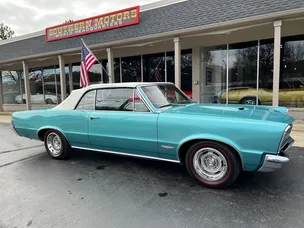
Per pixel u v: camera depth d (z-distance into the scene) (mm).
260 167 2723
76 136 4098
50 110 4434
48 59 12297
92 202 2770
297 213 2406
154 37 8070
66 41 10891
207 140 2955
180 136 3076
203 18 7312
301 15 5914
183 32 7484
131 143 3504
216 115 2998
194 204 2650
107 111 3750
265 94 8758
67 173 3752
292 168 3648
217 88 9750
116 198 2855
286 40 8266
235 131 2758
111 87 3752
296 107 8312
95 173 3719
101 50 10164
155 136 3264
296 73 8234
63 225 2318
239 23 6586
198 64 9820
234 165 2859
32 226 2326
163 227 2232
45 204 2754
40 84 15242
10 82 16688
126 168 3908
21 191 3123
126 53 11078
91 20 10039
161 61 10883
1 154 5016
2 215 2543
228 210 2498
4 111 16188
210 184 3020
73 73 13883
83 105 4062
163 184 3227
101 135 3773
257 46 8719
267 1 6316
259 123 2668
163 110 3391
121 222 2338
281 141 2572
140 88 3502
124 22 9164
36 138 4723
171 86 4281
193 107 3613
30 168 4043
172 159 3291
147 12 8836
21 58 12117
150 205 2662
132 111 3520
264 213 2420
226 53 9391
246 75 9078
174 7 8203
